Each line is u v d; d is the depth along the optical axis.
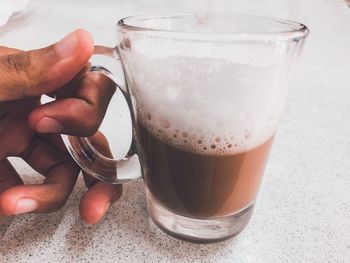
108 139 0.21
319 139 0.23
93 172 0.15
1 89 0.13
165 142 0.13
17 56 0.13
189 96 0.12
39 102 0.16
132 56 0.13
